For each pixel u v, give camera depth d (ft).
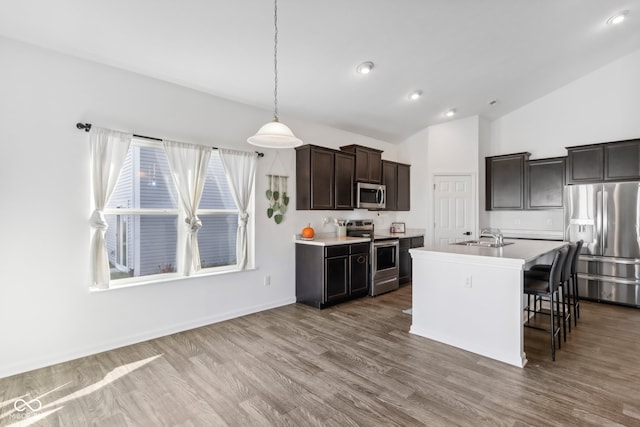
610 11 11.28
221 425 6.31
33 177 8.60
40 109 8.69
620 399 7.02
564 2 10.35
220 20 8.55
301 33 9.55
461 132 18.90
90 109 9.47
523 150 18.71
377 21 9.67
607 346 9.78
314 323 11.98
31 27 8.04
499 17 10.53
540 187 17.57
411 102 15.69
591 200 14.66
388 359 9.04
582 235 14.89
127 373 8.31
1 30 8.02
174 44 9.16
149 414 6.65
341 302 14.73
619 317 12.50
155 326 10.68
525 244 12.49
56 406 6.94
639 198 13.52
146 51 9.32
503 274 8.93
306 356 9.24
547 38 12.28
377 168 17.70
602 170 14.84
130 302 10.18
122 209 10.25
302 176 14.57
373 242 15.74
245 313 13.00
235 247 12.98
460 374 8.18
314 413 6.66
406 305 14.28
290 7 8.50
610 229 14.17
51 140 8.84
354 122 16.60
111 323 9.81
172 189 11.34
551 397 7.12
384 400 7.08
